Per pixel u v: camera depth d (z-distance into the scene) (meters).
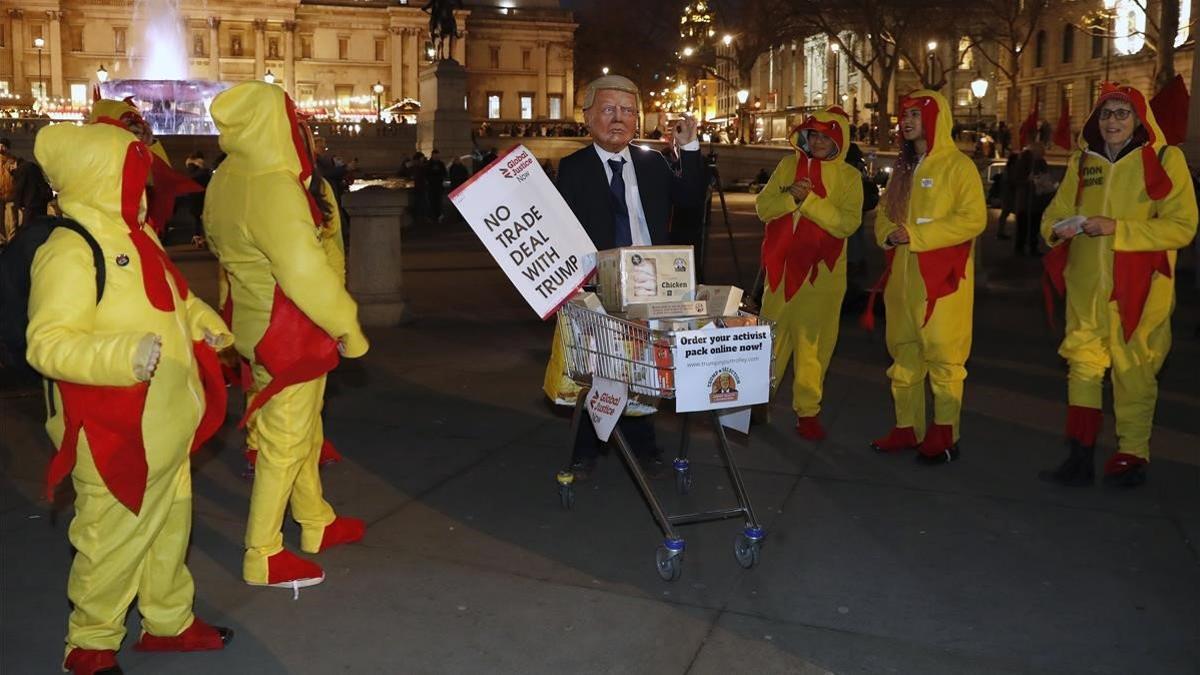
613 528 5.86
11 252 3.81
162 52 103.69
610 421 5.20
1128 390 6.51
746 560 5.29
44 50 101.12
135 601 4.89
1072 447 6.61
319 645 4.50
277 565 5.07
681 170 6.48
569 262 5.59
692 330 4.90
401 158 55.56
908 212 6.88
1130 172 6.36
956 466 6.97
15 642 4.50
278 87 4.71
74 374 3.61
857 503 6.27
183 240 23.94
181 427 4.04
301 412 5.00
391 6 108.56
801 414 7.65
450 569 5.29
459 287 15.84
